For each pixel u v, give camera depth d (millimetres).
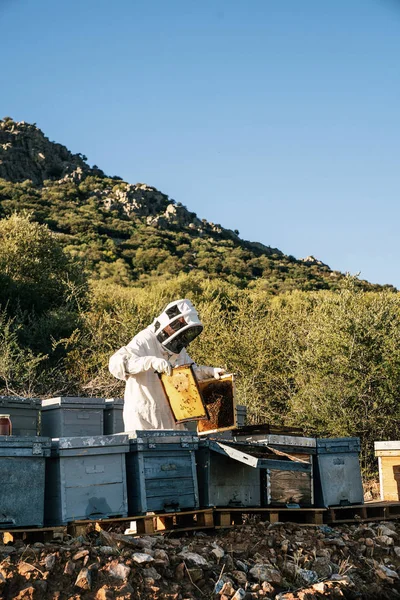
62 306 24625
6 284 25766
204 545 6785
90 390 18141
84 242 65938
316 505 8172
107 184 103438
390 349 16234
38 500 6316
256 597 6016
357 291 18016
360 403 16266
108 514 6633
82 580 5551
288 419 17266
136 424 8133
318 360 16922
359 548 7500
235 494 7551
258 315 20750
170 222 89812
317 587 6359
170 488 7074
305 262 86062
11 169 95938
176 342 8250
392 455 9234
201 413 7535
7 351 17375
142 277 54438
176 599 5711
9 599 5344
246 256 73938
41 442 6367
